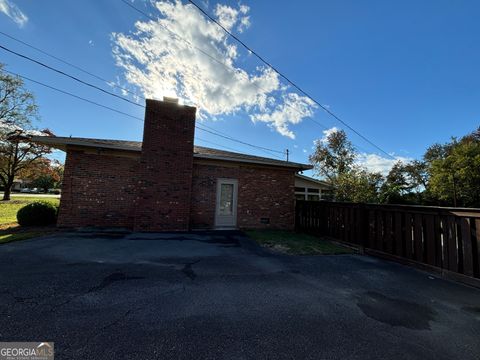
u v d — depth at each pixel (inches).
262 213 379.6
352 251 244.5
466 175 768.3
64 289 120.7
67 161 304.0
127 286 128.6
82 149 308.7
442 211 176.7
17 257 169.5
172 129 321.1
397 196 647.1
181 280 142.0
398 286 151.3
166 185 312.3
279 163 381.1
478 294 141.5
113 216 312.5
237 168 371.2
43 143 299.4
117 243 226.2
